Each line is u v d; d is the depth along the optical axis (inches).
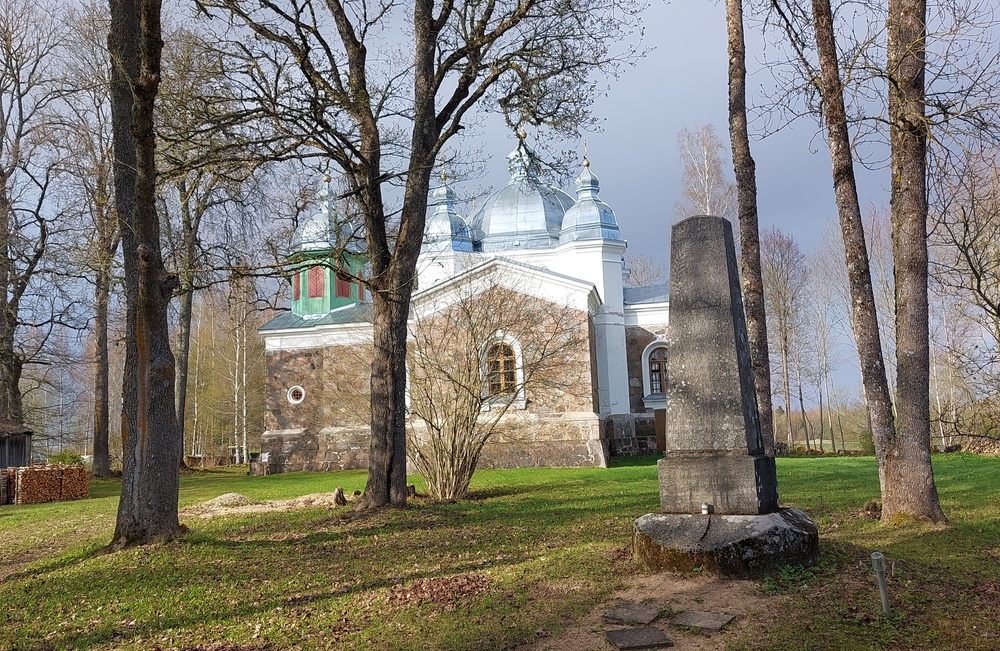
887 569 293.0
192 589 322.3
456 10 555.2
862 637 226.2
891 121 412.8
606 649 228.7
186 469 1293.1
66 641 263.4
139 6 420.8
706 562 291.6
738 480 310.7
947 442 1073.5
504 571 330.6
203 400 1964.8
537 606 274.2
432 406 647.1
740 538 290.2
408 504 543.8
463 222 1376.7
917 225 416.5
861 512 457.1
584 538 405.4
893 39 420.2
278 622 272.8
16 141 1120.2
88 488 933.8
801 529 302.8
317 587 323.6
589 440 1032.2
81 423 2074.3
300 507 582.9
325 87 505.0
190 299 1213.1
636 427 1332.4
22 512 681.6
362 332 1122.0
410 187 545.6
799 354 1834.4
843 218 452.1
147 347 401.4
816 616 244.4
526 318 923.4
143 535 395.2
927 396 416.2
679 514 317.7
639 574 303.7
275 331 1302.9
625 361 1322.6
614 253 1348.4
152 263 397.4
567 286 1064.8
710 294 331.6
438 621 262.2
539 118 591.8
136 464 400.2
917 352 415.2
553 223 1414.9
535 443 1047.0
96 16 793.6
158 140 514.6
